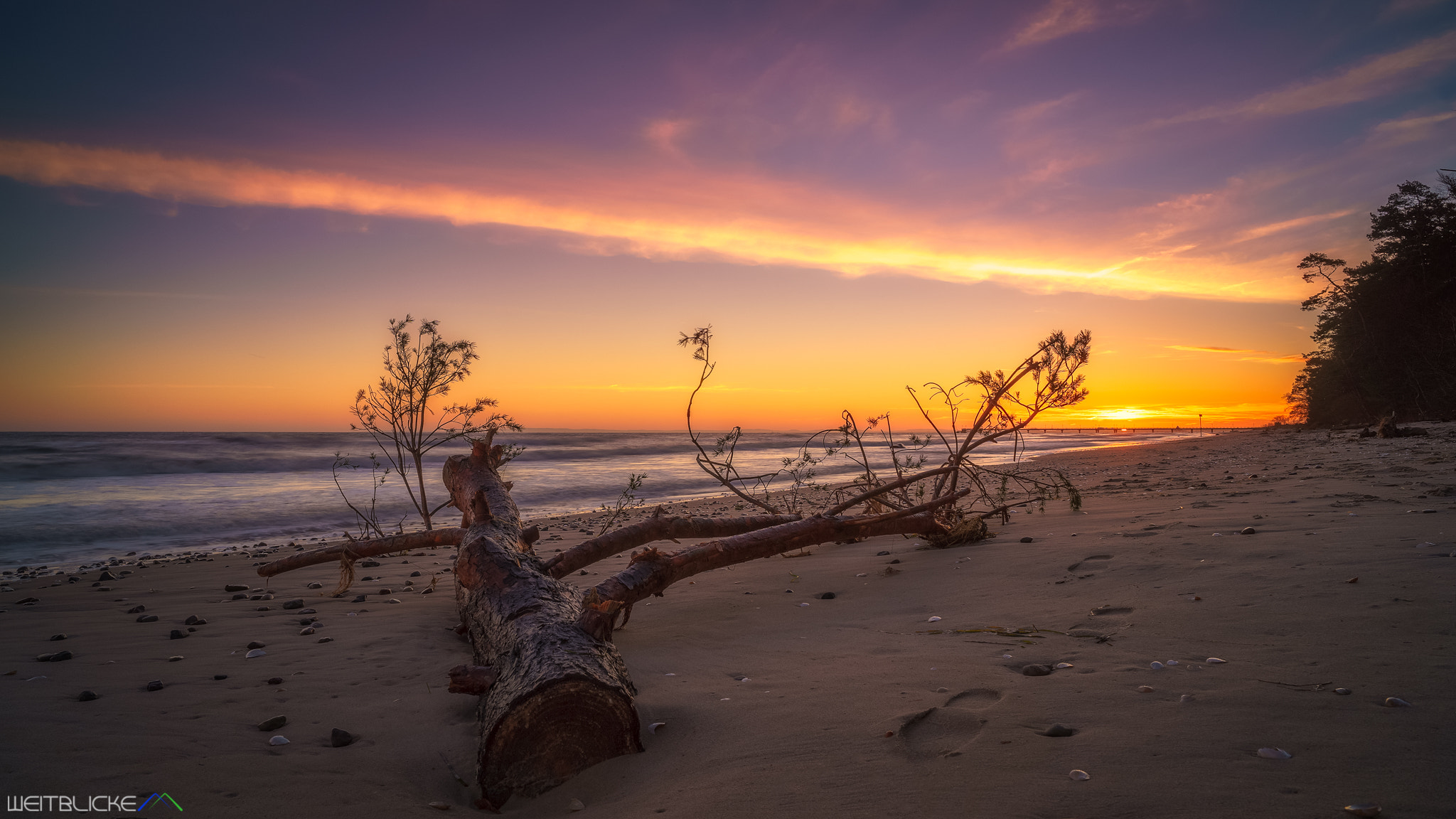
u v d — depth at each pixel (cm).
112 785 208
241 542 1173
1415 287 3781
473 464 620
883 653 339
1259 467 1276
